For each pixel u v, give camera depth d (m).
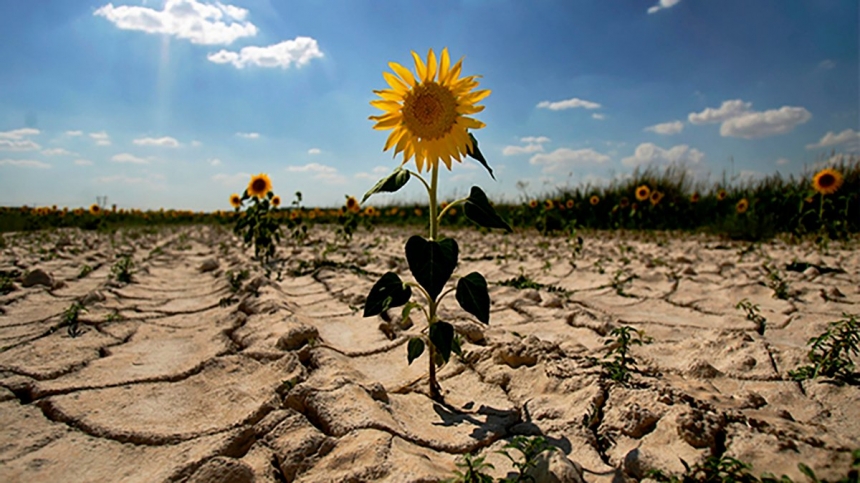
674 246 7.39
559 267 5.29
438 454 1.56
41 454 1.53
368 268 5.26
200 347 2.66
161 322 3.18
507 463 1.50
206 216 20.97
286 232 10.95
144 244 9.02
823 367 2.02
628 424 1.59
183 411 1.88
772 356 2.25
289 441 1.56
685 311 3.47
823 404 1.83
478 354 2.31
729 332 2.55
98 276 4.82
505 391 2.03
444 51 1.75
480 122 1.71
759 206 8.73
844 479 1.19
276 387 2.00
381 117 1.76
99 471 1.47
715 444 1.43
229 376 2.19
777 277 3.91
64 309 3.32
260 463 1.49
